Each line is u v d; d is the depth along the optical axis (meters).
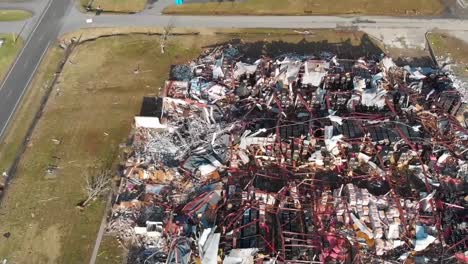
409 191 34.84
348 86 41.22
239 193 33.91
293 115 39.56
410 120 39.06
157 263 30.94
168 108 40.59
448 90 40.72
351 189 33.44
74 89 43.78
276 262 29.22
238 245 30.16
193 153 37.22
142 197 34.81
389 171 35.81
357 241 31.41
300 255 29.80
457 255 30.72
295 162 36.38
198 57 46.84
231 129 38.00
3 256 31.66
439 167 36.28
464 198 34.00
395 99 40.00
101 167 37.09
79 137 39.34
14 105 42.38
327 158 36.09
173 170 36.12
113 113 41.31
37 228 33.19
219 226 31.84
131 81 44.41
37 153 38.22
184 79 44.00
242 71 42.31
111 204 34.69
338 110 39.62
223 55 46.12
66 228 33.19
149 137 38.88
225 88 41.75
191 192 34.91
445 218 32.84
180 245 31.12
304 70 41.34
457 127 38.28
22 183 36.09
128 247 32.16
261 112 40.03
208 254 29.89
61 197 35.09
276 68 41.84
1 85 44.31
